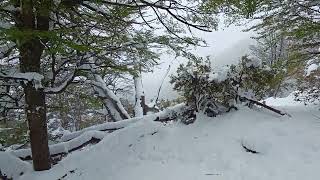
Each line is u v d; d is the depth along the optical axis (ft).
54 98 40.29
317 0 29.48
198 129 26.73
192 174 22.22
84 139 32.07
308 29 29.14
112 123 33.86
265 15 30.53
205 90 27.50
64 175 27.17
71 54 29.32
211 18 26.63
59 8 24.58
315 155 21.47
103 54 29.25
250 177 20.84
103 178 25.14
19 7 24.71
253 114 26.84
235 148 23.67
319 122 24.76
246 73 27.32
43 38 23.17
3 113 31.32
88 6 25.40
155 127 28.63
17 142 35.55
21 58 27.02
